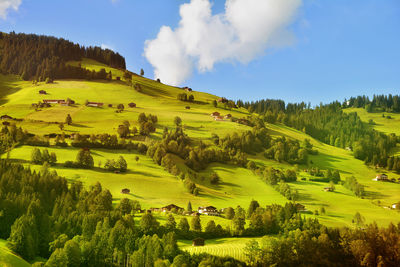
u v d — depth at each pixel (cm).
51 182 12888
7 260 7288
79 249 8469
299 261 10100
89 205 11550
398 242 10500
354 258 10444
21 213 9969
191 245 10556
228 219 13725
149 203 14650
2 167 13162
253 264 9462
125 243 9344
